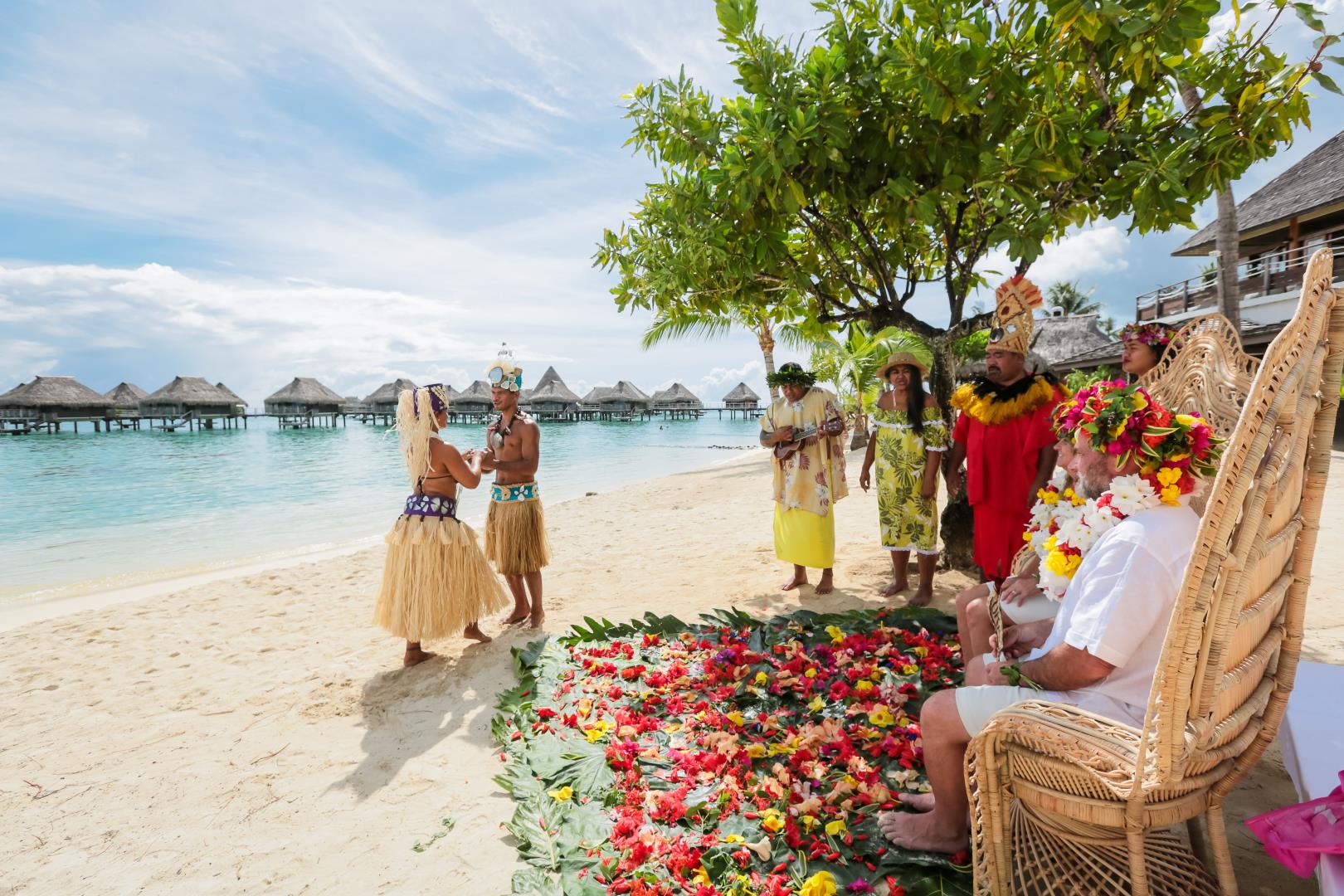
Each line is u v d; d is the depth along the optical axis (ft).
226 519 44.78
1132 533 6.00
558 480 69.97
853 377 76.43
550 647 14.38
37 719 13.01
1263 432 4.62
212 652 16.71
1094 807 5.57
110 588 26.05
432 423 14.53
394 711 12.66
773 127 15.97
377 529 40.57
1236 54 15.60
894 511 16.75
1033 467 13.16
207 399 217.36
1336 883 4.85
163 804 9.85
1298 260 61.82
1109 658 5.84
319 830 9.05
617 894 7.00
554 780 9.40
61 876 8.29
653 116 18.34
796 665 12.19
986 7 15.71
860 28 17.61
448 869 8.06
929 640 13.23
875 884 7.07
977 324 18.19
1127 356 13.92
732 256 18.57
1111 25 13.08
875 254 20.17
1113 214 17.02
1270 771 9.32
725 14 15.83
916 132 17.28
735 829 7.97
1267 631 5.83
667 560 23.91
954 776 7.22
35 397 196.34
